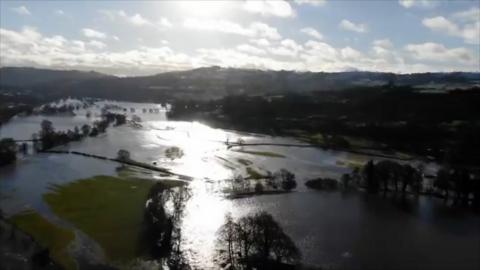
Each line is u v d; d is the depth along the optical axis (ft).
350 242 518.78
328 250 491.31
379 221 600.80
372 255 485.15
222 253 464.65
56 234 505.25
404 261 474.49
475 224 605.73
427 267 463.42
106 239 495.41
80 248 471.62
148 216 547.08
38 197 648.79
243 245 467.11
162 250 471.21
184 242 492.54
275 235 445.78
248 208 633.61
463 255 497.46
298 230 550.36
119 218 562.25
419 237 547.49
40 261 436.35
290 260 448.24
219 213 602.44
